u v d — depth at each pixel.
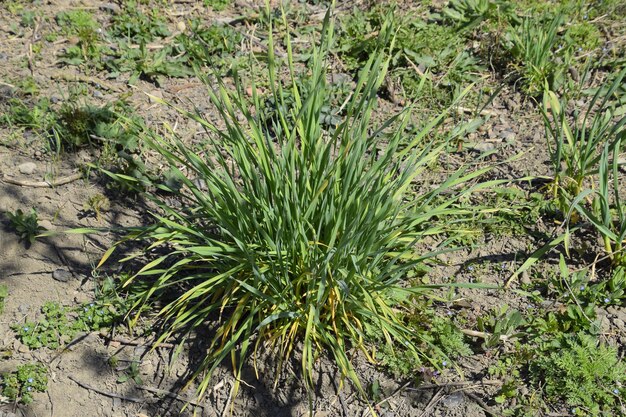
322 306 1.35
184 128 1.75
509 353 1.36
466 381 1.33
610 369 1.30
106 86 1.85
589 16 2.03
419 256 1.42
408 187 1.61
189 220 1.52
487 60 1.91
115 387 1.36
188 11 2.09
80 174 1.64
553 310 1.40
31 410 1.34
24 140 1.70
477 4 2.03
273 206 1.35
